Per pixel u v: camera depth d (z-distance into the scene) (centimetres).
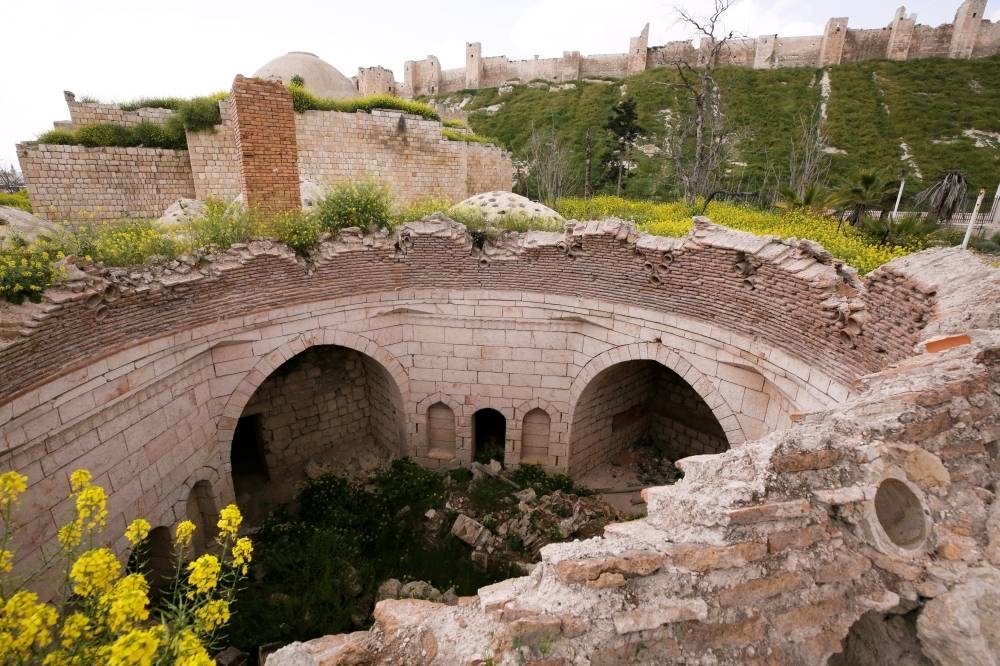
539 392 1202
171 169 1856
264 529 1055
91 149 1742
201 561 312
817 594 330
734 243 842
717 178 2620
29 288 646
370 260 1111
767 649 311
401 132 2116
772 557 335
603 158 3503
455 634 340
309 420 1330
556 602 317
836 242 1095
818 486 362
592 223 1045
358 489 1214
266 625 810
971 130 3597
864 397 451
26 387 623
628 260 1002
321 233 1076
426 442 1292
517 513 1110
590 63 5288
